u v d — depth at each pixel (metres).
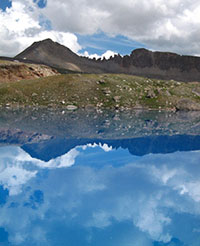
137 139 34.75
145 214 13.96
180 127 47.09
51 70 155.62
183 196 16.47
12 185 17.08
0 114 57.84
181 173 21.17
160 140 34.50
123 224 12.72
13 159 23.17
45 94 91.88
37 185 17.27
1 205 14.20
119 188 17.45
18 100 84.25
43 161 22.95
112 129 42.75
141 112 78.69
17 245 10.73
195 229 12.59
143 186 18.02
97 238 11.41
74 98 91.44
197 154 27.59
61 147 28.62
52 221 12.80
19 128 39.75
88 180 18.75
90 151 27.34
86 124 48.06
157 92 104.12
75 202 14.95
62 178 18.83
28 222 12.53
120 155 26.25
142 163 23.77
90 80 105.56
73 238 11.41
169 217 13.52
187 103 92.69
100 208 14.46
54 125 45.06
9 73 119.38
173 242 11.38
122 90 101.38
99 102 91.44
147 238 11.55
